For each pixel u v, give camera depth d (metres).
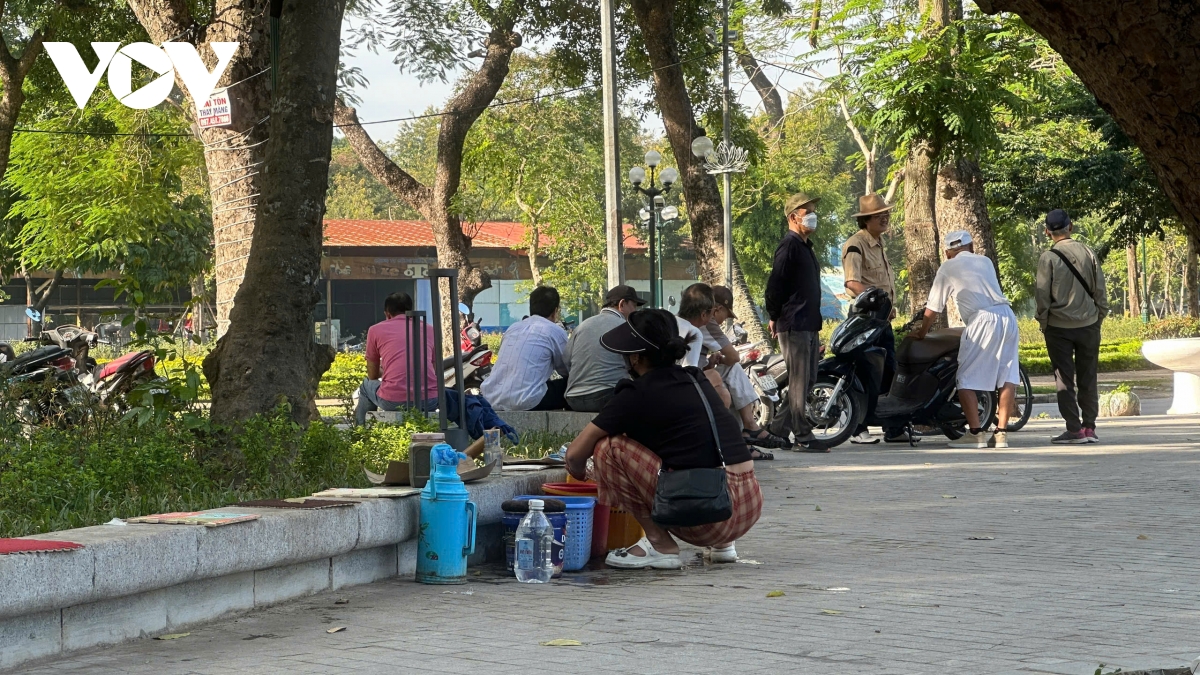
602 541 6.70
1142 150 2.56
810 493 8.84
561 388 10.36
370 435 7.62
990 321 11.70
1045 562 6.04
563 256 44.31
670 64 24.31
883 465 10.48
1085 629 4.52
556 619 4.96
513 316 61.22
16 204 32.75
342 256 59.44
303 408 7.71
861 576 5.79
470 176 33.50
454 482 5.85
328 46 8.07
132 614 4.57
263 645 4.50
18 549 4.09
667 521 6.09
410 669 4.07
